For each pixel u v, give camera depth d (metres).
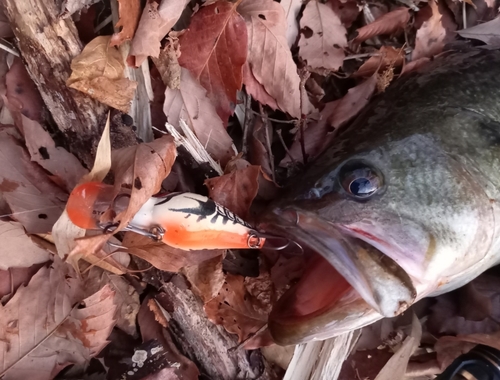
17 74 0.20
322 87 0.26
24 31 0.18
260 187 0.23
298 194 0.19
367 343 0.26
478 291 0.25
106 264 0.20
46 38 0.18
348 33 0.27
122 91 0.19
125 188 0.16
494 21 0.26
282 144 0.25
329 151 0.21
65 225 0.17
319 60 0.25
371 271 0.17
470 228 0.19
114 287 0.23
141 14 0.19
